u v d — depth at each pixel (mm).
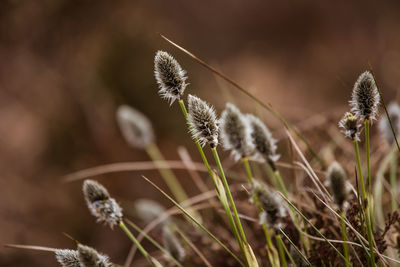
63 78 1544
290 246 538
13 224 1252
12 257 1170
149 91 1569
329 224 562
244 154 519
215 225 629
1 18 1427
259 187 500
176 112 1546
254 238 597
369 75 505
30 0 1427
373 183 622
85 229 1239
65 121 1516
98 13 1565
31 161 1486
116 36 1615
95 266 503
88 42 1593
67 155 1466
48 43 1522
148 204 671
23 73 1566
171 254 564
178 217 712
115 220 525
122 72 1584
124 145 1424
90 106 1502
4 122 1652
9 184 1373
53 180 1396
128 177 1313
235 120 515
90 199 525
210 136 509
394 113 582
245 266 519
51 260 1177
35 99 1578
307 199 582
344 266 542
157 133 1523
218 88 1657
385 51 1939
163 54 512
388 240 564
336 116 748
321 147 688
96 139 1459
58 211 1302
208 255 607
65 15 1503
